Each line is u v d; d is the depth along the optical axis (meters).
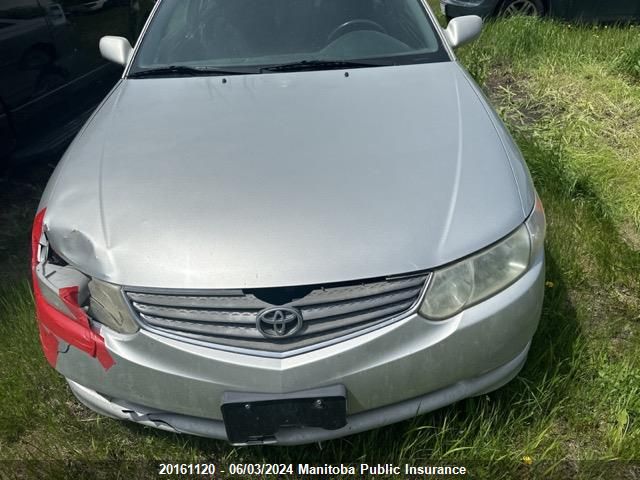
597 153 3.47
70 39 3.82
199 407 1.61
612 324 2.32
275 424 1.58
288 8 2.62
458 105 2.12
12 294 2.59
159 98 2.31
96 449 1.94
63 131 3.79
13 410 2.08
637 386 2.01
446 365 1.61
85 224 1.72
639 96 4.15
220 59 2.51
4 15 3.23
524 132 3.76
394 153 1.87
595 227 2.82
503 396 1.97
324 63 2.44
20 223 3.29
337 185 1.75
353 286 1.55
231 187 1.77
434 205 1.68
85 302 1.66
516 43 4.92
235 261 1.56
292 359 1.53
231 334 1.56
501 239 1.66
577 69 4.61
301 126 2.04
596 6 5.64
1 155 3.45
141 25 4.88
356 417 1.65
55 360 1.76
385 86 2.26
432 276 1.57
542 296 1.77
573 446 1.89
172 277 1.56
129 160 1.94
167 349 1.56
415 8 2.67
